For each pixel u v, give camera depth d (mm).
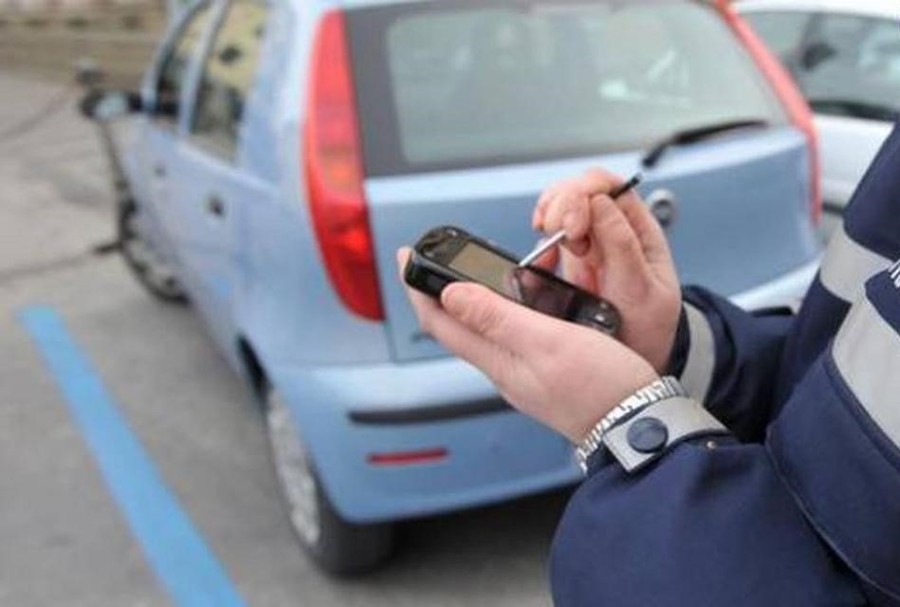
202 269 3514
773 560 779
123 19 13758
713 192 2662
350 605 2885
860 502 736
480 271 1068
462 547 3084
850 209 994
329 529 2818
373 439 2498
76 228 7133
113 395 4344
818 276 1044
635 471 858
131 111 4262
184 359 4668
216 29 3684
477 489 2551
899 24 3486
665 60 2879
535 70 2738
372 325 2496
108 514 3441
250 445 3852
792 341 1094
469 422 2482
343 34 2664
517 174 2527
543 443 2535
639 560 815
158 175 4117
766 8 4777
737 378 1142
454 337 979
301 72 2666
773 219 2791
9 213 7660
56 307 5492
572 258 1152
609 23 2887
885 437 721
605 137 2668
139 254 5461
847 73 4301
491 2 2803
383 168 2492
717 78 2914
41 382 4523
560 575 880
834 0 4488
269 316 2748
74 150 9883
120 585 3061
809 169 2904
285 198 2604
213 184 3221
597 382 889
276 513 3369
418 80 2629
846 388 754
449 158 2535
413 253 1052
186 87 3826
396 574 2992
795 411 803
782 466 804
